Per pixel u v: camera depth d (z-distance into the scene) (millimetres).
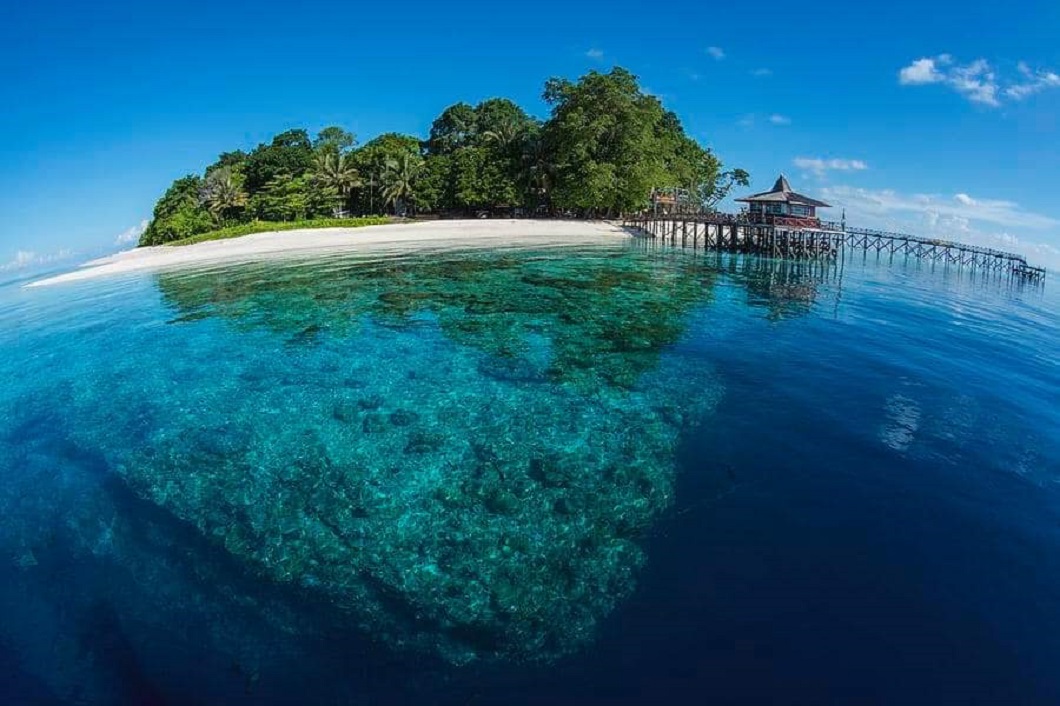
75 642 6098
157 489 8953
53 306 23781
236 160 81500
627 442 10055
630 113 52938
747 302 21578
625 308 20047
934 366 14047
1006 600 6254
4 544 7824
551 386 12680
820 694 5105
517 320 18312
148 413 11812
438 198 66500
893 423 10648
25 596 6828
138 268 35094
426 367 13961
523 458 9602
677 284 25141
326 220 56156
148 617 6406
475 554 7266
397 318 18766
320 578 6926
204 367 14469
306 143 76562
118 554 7496
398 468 9352
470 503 8367
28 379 14258
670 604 6238
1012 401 11859
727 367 13742
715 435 10195
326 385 12953
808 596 6293
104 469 9641
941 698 5074
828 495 8258
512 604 6395
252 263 33938
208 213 62906
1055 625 5910
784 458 9344
